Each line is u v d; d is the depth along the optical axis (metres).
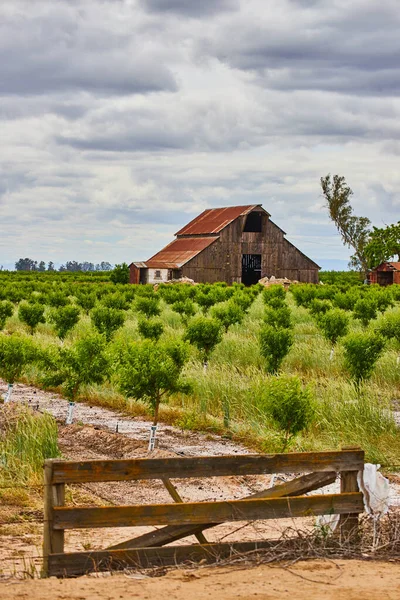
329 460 8.52
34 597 6.80
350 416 16.66
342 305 47.97
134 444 15.43
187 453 14.92
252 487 13.11
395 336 28.25
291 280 89.31
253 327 34.88
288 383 14.36
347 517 8.58
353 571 7.71
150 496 12.50
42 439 14.11
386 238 107.44
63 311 30.50
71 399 18.66
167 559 7.94
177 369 16.47
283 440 14.27
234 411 18.34
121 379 16.11
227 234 87.19
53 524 7.61
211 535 10.09
